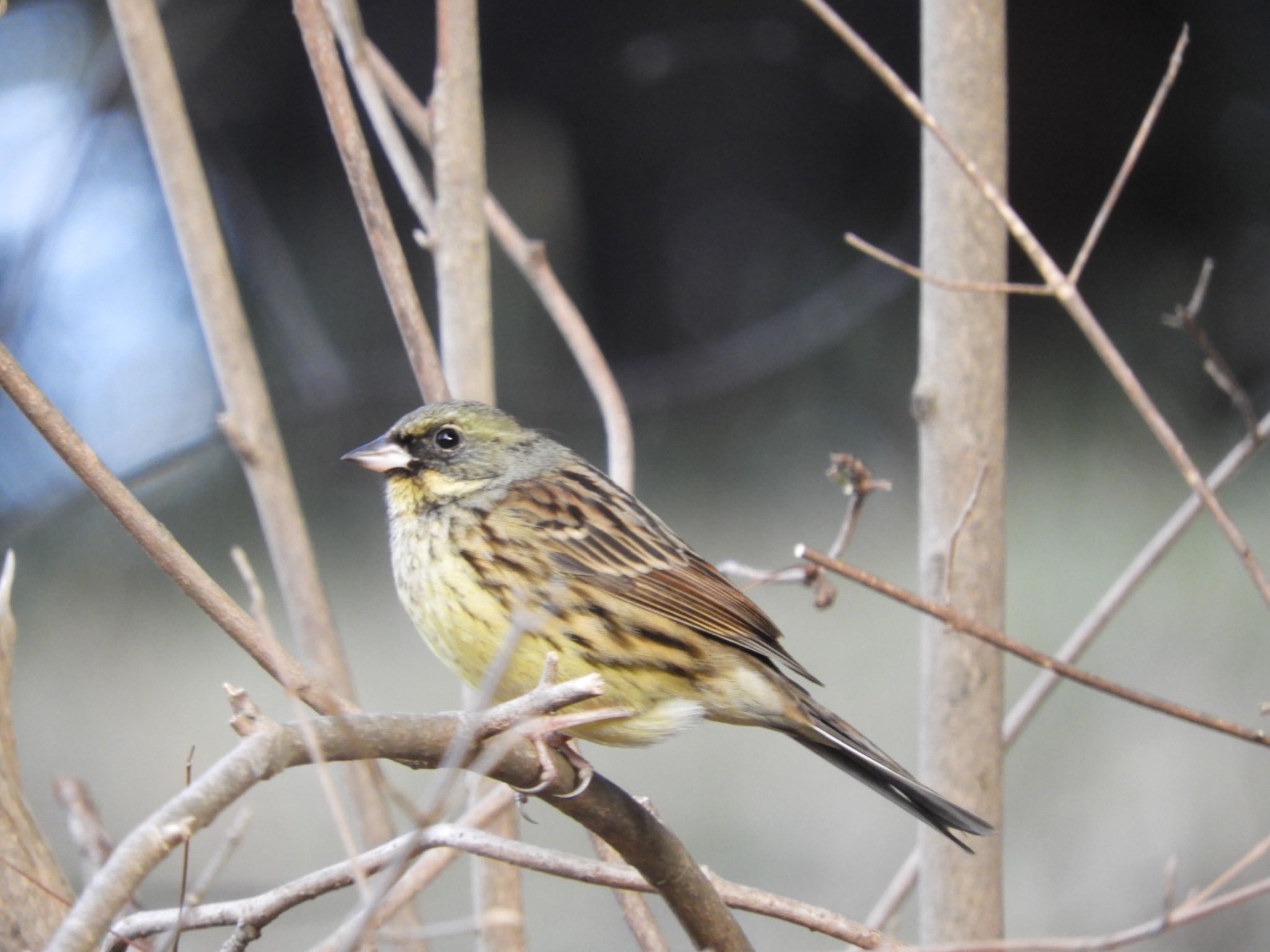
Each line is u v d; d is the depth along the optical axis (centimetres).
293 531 686
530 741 567
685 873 503
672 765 1444
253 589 448
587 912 1270
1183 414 1720
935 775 671
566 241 1891
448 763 392
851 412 1808
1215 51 1775
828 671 1533
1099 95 1811
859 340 1816
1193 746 1308
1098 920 1225
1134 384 557
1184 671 1371
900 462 1777
